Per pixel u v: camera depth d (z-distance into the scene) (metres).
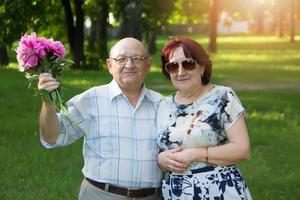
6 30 17.25
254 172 8.09
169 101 4.30
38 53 3.90
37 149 8.99
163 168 4.21
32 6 18.11
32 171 7.96
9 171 7.91
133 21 16.38
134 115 4.24
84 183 4.30
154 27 25.52
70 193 7.11
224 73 22.16
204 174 4.10
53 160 8.41
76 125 4.20
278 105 14.03
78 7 22.67
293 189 7.44
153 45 35.94
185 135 4.12
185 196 4.12
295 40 54.12
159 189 4.31
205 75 4.26
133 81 4.19
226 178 4.09
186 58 4.17
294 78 20.59
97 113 4.23
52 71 3.97
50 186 7.34
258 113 12.84
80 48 22.95
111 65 4.27
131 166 4.20
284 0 58.88
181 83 4.21
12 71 22.28
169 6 24.47
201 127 4.11
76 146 9.17
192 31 65.88
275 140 10.07
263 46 43.94
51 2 21.22
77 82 17.64
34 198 6.96
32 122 11.19
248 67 25.06
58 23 23.42
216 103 4.15
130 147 4.21
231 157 4.06
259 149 9.50
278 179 7.79
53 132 4.09
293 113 12.91
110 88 4.27
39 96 3.98
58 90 3.99
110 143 4.20
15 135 10.04
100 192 4.22
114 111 4.23
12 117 11.76
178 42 4.23
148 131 4.25
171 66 4.21
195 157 4.06
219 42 51.47
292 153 9.23
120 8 20.17
